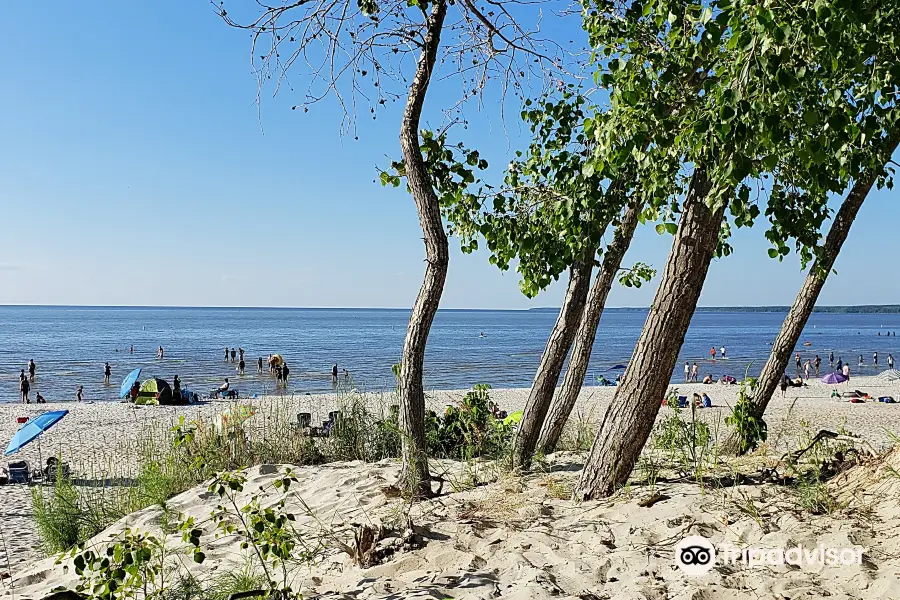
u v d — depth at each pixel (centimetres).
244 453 982
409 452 668
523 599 375
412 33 657
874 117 446
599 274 852
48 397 4103
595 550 446
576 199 734
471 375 5547
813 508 460
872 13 403
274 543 436
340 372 5675
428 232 666
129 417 2583
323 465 934
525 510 552
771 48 388
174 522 722
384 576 454
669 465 637
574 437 1098
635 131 501
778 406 2666
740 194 454
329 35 634
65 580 597
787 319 788
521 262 829
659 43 579
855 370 6412
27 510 1107
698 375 5962
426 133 711
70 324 19375
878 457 525
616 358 7794
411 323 681
